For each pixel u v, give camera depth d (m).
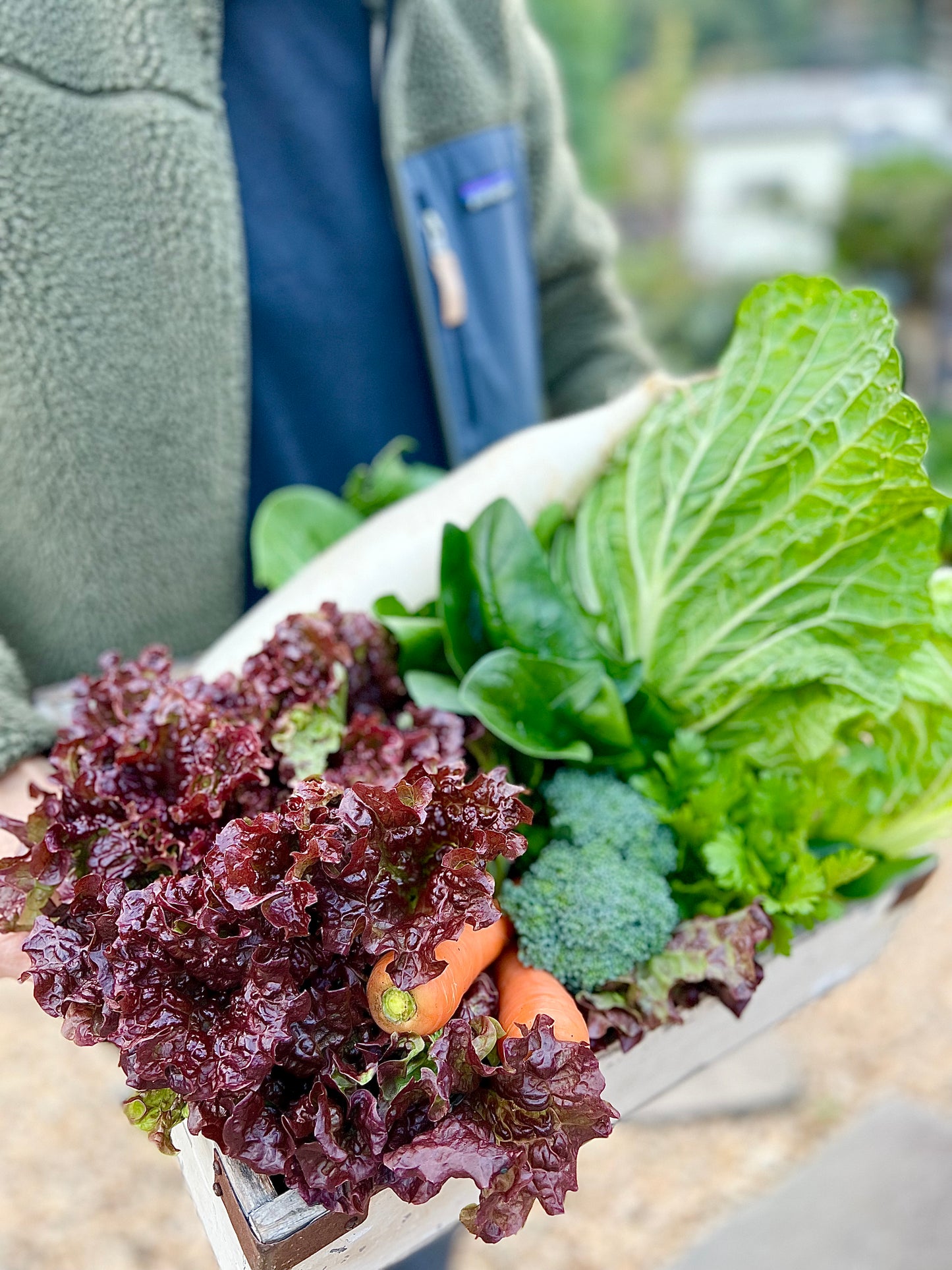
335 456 0.91
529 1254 1.27
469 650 0.58
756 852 0.53
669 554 0.61
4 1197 1.35
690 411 0.63
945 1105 1.42
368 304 0.87
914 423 0.53
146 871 0.48
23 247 0.69
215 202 0.75
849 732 0.58
